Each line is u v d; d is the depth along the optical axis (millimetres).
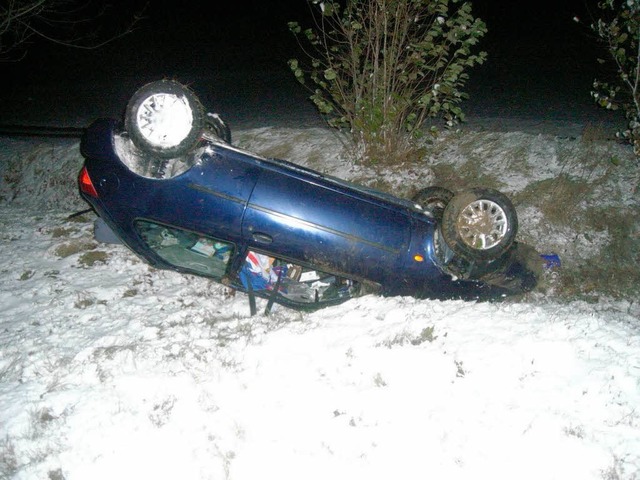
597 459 3492
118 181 5117
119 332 5180
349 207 5359
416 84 8055
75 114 13281
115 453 3594
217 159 5191
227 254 5758
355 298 5641
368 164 8242
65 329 5324
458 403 4008
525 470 3436
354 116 8305
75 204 8961
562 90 12820
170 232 5715
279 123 10922
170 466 3506
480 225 5355
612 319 5480
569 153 7859
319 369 4441
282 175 5312
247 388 4234
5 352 4871
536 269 6090
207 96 14570
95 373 4422
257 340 4895
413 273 5480
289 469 3484
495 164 7910
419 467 3475
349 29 7754
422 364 4402
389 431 3766
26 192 9555
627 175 7406
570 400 4004
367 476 3420
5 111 13906
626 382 4152
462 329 4875
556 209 7176
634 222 6910
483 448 3602
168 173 5133
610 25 7305
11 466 3566
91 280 6262
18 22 8555
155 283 6227
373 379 4285
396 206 5582
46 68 21016
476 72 15648
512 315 5094
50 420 3936
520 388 4141
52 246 7043
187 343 4902
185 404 4055
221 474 3461
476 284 5711
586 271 6715
